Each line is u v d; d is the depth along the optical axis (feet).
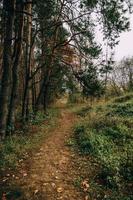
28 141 47.83
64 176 34.01
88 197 29.53
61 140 51.42
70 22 66.18
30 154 41.27
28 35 70.08
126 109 77.30
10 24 43.78
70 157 40.81
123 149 44.16
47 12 66.59
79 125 64.44
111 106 94.07
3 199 28.76
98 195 29.99
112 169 34.88
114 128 54.75
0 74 82.07
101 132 52.37
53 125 70.64
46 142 49.44
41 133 57.11
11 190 30.32
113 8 58.23
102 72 67.15
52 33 81.66
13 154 39.58
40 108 109.40
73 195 29.81
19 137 49.37
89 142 45.29
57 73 96.73
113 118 62.54
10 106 53.47
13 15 43.98
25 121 66.13
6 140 44.37
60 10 64.49
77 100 151.94
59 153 42.63
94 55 67.56
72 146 46.39
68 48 80.84
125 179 33.73
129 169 35.45
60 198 29.14
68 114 103.60
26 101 70.74
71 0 60.70
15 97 54.24
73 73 70.23
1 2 52.31
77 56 73.31
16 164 36.68
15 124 62.54
